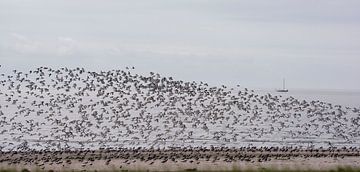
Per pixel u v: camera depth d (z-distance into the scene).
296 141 99.94
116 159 68.50
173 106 106.81
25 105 161.00
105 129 98.94
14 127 103.88
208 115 105.12
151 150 79.06
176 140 97.25
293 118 137.12
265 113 139.00
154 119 110.75
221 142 96.38
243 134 107.44
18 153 73.50
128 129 98.81
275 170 42.09
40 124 118.00
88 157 69.50
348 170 41.38
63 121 127.38
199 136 102.69
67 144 85.56
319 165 64.25
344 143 98.25
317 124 120.88
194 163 65.25
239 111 144.88
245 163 65.94
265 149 81.50
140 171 46.56
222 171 44.03
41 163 63.78
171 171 47.03
